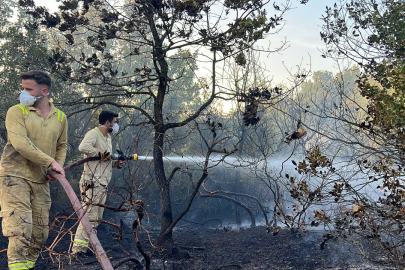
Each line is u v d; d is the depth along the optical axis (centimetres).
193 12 551
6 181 377
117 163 568
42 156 371
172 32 582
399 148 422
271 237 653
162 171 603
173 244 584
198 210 1114
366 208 417
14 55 809
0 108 756
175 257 564
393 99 427
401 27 538
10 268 365
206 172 534
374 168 423
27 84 389
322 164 421
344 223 432
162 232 584
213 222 1059
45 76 396
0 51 808
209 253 596
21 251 368
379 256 492
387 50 552
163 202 591
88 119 988
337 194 412
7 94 779
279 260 527
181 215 564
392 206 415
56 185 823
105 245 641
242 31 553
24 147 371
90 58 614
